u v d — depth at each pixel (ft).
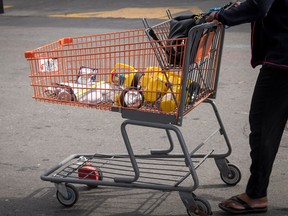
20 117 22.25
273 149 13.12
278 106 12.77
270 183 15.61
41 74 14.62
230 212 13.70
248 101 23.62
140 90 13.29
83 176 14.89
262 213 13.78
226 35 37.04
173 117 12.98
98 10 51.34
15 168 17.16
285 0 12.31
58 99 14.35
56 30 41.78
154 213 13.94
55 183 14.30
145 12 48.21
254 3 12.01
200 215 13.23
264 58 12.92
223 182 15.64
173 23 13.03
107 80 14.07
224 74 27.86
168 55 12.94
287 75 12.53
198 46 12.92
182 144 13.02
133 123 13.34
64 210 14.30
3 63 31.86
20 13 52.01
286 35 12.39
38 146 18.99
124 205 14.43
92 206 14.43
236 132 19.92
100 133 20.12
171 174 15.23
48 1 59.41
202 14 12.86
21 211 14.33
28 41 38.06
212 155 15.25
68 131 20.43
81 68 14.37
